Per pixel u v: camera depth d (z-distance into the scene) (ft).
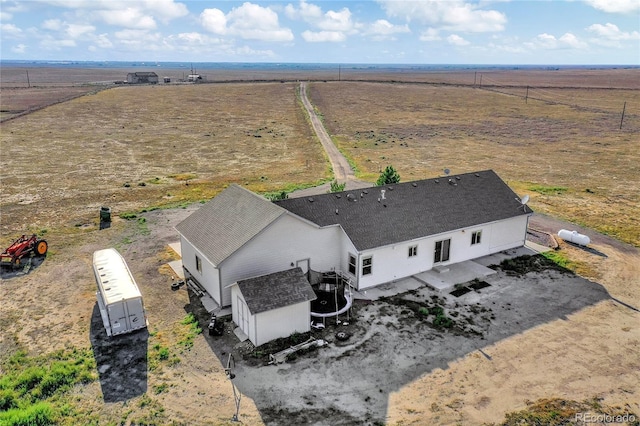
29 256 84.79
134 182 147.33
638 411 45.75
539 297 70.03
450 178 91.56
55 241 93.15
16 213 112.27
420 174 160.04
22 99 378.73
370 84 559.79
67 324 61.87
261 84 542.16
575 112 339.57
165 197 128.88
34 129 249.34
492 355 55.06
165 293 70.85
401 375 51.37
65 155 189.98
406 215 78.84
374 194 81.66
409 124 292.20
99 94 409.08
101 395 47.88
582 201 125.39
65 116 294.66
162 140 230.27
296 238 69.15
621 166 174.09
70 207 118.01
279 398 47.55
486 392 48.57
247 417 44.80
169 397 47.65
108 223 104.94
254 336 56.44
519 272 79.15
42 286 73.26
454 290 72.43
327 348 56.34
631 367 52.75
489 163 181.88
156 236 95.96
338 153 201.77
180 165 176.14
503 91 500.33
